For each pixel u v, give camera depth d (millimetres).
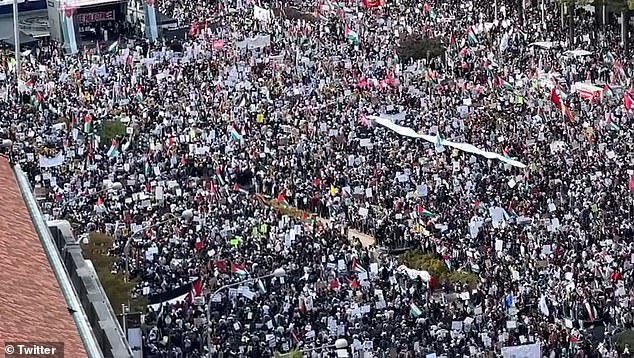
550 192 142750
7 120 170625
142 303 113188
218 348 106000
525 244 128375
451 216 136875
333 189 145375
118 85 188750
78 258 96812
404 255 127875
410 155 156375
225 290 115688
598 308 115688
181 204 139250
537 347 106562
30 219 88000
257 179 150625
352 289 117250
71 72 198625
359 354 105438
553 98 171375
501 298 117438
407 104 178625
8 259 76062
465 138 163375
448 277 122688
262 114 172375
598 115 171500
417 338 108500
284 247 126375
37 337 65562
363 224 139250
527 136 162375
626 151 156000
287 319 111562
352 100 181250
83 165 150875
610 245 128375
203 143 161750
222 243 127125
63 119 171750
